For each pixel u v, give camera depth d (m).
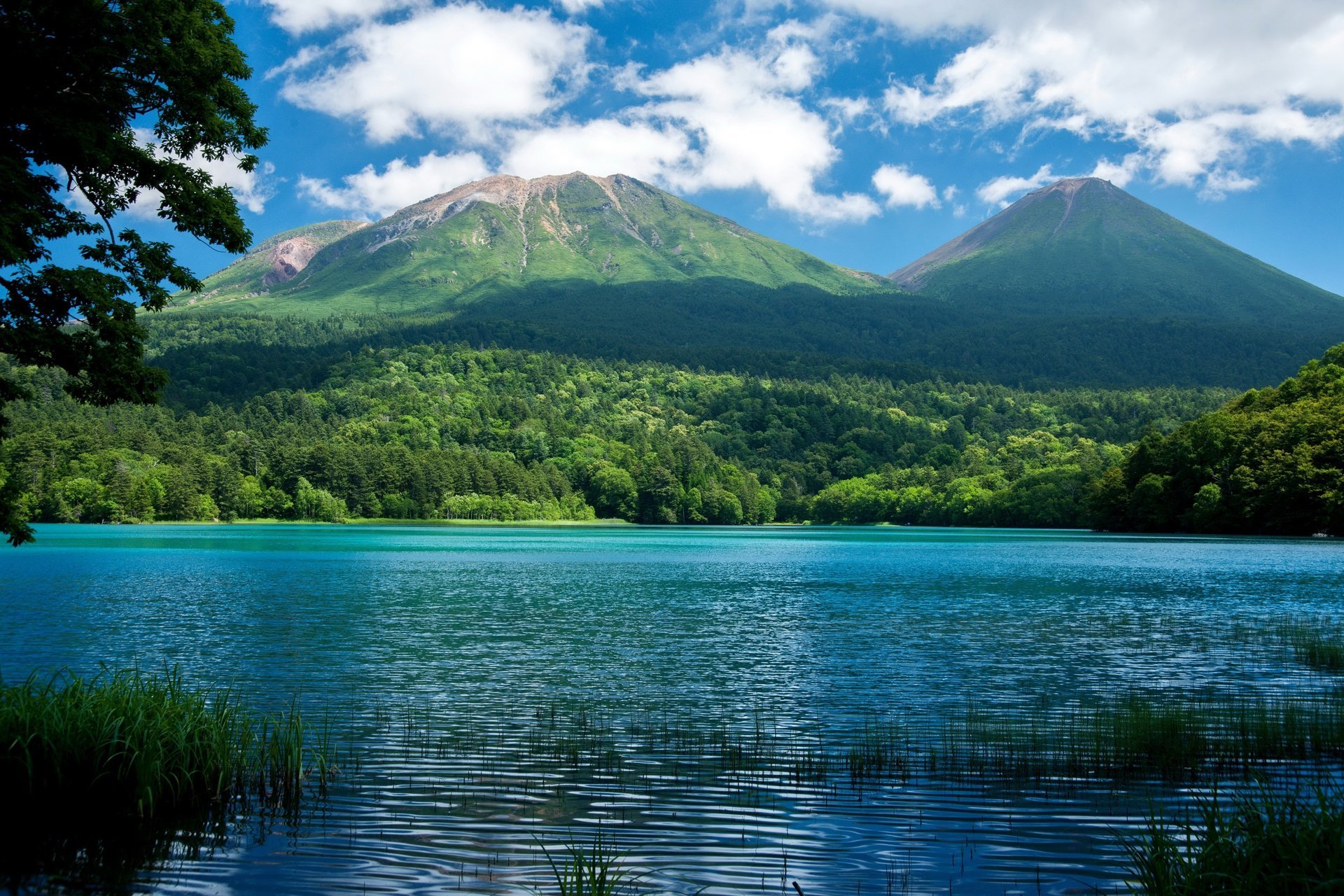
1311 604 48.69
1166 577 66.38
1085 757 18.45
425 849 13.95
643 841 14.34
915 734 21.02
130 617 41.81
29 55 17.91
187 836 14.35
